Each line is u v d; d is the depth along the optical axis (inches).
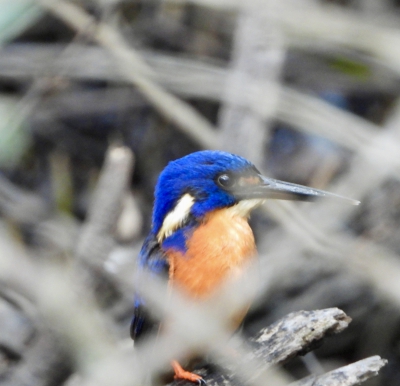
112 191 387.9
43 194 542.9
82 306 282.5
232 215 344.2
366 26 537.6
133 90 559.5
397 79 561.0
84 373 291.0
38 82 515.8
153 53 560.1
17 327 393.7
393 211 478.6
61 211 525.3
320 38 533.0
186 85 502.0
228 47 584.4
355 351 482.6
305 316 307.3
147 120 563.2
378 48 531.5
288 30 525.0
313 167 552.4
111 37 507.8
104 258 387.2
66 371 368.2
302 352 304.2
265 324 453.7
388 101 574.9
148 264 335.0
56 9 496.7
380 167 467.2
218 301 326.3
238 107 487.2
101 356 279.3
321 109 486.6
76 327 271.1
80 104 555.5
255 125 484.1
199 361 328.5
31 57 525.3
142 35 577.3
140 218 517.7
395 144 469.7
